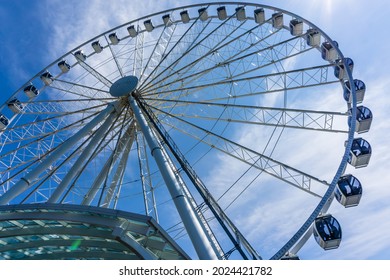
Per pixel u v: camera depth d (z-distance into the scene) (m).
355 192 17.55
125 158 26.22
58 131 27.84
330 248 15.84
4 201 18.91
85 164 22.02
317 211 15.98
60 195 20.45
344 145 22.00
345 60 24.09
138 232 14.14
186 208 14.97
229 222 16.69
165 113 26.61
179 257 16.03
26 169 24.47
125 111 27.83
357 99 23.88
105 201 24.31
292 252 14.73
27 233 17.02
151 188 24.56
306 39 27.88
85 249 18.52
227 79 26.53
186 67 27.81
